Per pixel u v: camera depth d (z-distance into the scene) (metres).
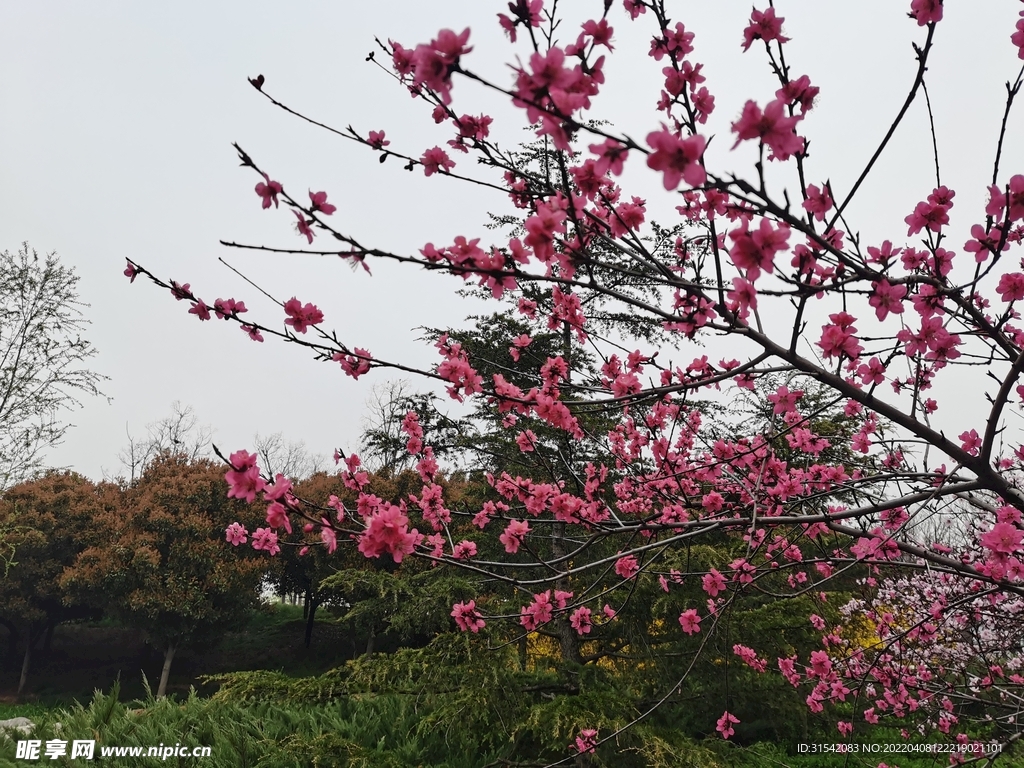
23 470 11.28
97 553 15.24
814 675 4.01
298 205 1.65
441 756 5.52
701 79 1.97
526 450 3.23
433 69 1.24
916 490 2.95
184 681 16.48
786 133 1.27
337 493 15.52
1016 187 1.72
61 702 14.89
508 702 4.82
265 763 5.02
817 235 1.80
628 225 2.01
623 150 1.29
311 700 5.43
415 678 5.50
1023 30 1.80
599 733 4.48
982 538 2.14
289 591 18.55
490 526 6.58
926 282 2.03
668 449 3.10
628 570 3.17
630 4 2.02
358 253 1.72
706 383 2.13
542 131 1.36
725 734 3.87
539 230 1.61
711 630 2.82
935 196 1.97
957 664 4.85
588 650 5.91
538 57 1.22
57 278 11.73
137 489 18.59
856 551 2.84
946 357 2.27
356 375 2.37
